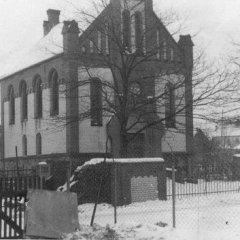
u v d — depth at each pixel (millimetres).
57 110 35875
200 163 26375
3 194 13398
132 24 33062
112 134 32188
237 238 12523
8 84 44312
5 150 44656
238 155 34562
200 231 13578
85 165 23672
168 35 34812
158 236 12984
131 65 28844
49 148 36656
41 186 14648
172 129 36250
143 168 22844
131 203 22188
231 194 23625
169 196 23797
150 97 29859
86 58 31672
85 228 14141
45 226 13312
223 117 30562
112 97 32406
